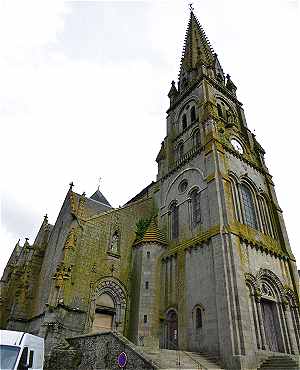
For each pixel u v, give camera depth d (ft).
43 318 85.51
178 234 105.29
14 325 98.99
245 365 64.80
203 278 84.79
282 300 87.61
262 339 75.31
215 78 150.61
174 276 96.22
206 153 107.76
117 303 94.63
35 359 46.60
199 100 133.28
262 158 126.72
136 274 100.22
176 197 115.44
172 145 138.92
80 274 90.48
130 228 113.50
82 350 69.67
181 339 82.89
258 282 84.17
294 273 96.63
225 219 88.38
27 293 107.86
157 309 91.40
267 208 111.55
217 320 74.33
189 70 155.74
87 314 85.71
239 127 135.13
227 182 97.81
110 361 59.57
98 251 98.94
